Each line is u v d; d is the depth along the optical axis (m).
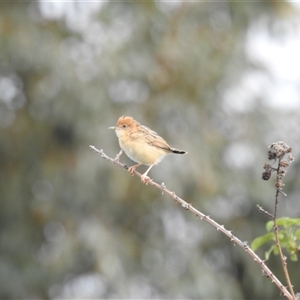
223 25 18.97
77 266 17.92
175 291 17.52
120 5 18.22
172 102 18.22
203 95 18.72
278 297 18.16
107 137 17.17
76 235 17.39
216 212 18.44
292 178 18.39
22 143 18.80
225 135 18.89
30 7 18.59
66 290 18.16
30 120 18.66
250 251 5.26
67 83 17.09
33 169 18.61
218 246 18.84
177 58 18.14
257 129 18.64
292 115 19.00
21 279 17.97
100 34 17.97
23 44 17.28
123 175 17.17
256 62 19.25
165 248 18.28
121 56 17.44
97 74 17.44
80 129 17.38
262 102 19.09
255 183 18.14
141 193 18.03
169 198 17.91
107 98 17.53
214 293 17.62
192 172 17.27
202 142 17.98
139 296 17.58
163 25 18.39
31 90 18.23
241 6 18.69
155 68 18.05
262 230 18.42
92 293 17.34
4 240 18.39
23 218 18.64
